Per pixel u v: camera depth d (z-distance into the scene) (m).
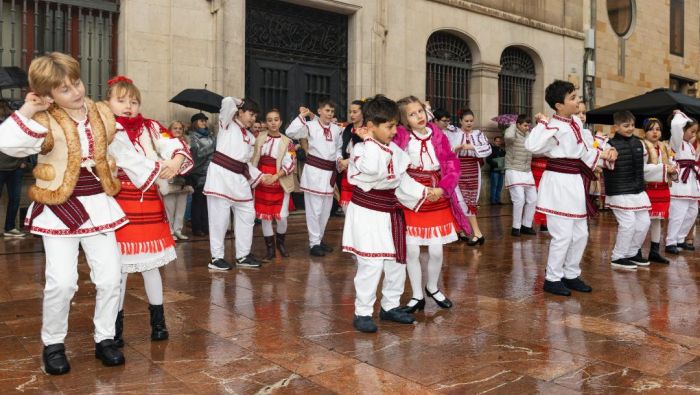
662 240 8.88
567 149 5.14
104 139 3.27
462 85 13.34
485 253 7.33
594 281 5.75
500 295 5.13
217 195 6.02
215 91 9.55
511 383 3.12
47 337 3.27
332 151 7.11
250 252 7.04
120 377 3.19
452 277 5.89
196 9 9.38
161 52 9.12
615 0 16.36
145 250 3.62
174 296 5.00
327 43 11.30
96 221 3.22
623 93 16.61
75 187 3.20
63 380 3.14
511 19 13.66
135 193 3.62
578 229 5.27
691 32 19.00
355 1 11.14
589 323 4.26
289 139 6.74
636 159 6.33
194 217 8.56
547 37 14.59
